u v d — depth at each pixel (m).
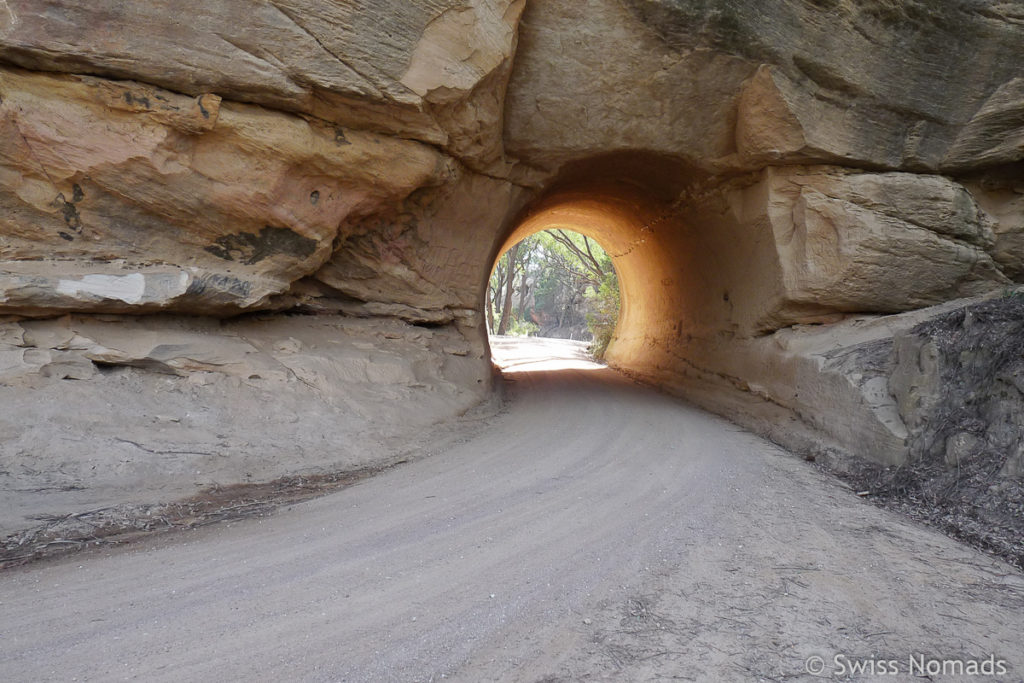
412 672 3.17
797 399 10.55
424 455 8.19
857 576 4.73
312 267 9.59
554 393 14.80
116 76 7.07
